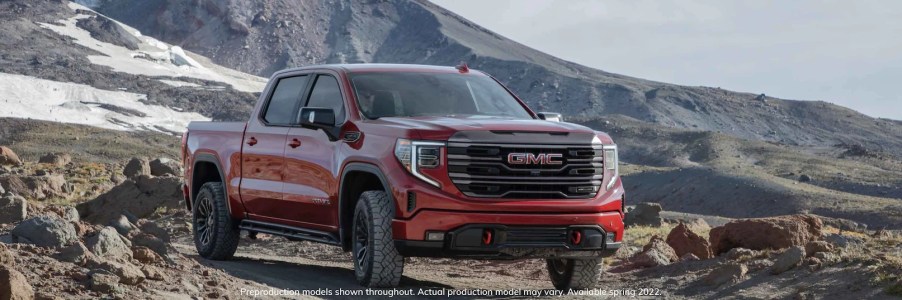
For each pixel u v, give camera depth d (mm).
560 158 9070
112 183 38844
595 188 9242
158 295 6957
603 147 9359
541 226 8945
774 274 10828
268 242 17969
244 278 9695
